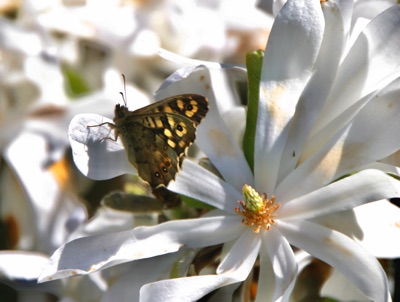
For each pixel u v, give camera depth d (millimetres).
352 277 372
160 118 367
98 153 380
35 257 425
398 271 413
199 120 367
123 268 399
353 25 404
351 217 387
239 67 397
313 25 385
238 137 413
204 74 392
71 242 377
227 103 423
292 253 380
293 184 388
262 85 391
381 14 386
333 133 393
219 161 395
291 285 370
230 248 387
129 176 446
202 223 386
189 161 390
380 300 367
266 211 383
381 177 375
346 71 391
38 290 424
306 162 388
